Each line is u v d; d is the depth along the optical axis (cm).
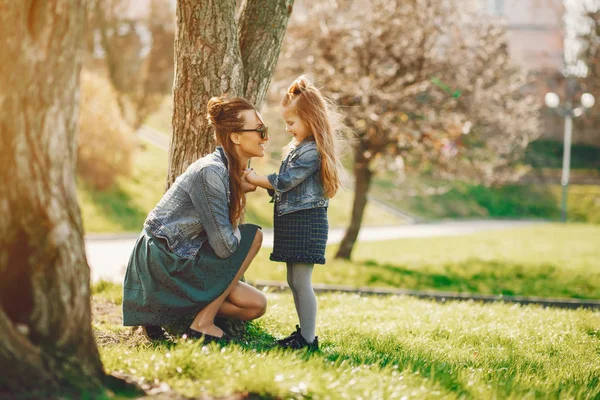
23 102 277
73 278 295
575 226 3259
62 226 290
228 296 444
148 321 411
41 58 278
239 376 317
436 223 3325
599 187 4134
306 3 1434
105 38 3259
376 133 1391
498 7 4684
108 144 2411
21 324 284
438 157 1457
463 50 1437
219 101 431
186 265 404
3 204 279
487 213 3775
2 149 277
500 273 1436
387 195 3591
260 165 2356
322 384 309
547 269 1503
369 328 600
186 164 488
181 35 482
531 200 3953
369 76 1349
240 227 434
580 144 4600
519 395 344
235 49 486
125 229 2138
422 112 1377
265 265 1424
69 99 289
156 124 3875
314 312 441
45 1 276
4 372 268
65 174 291
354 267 1431
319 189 432
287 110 438
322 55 1389
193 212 409
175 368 324
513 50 1717
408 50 1359
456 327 625
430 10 1379
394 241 2277
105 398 279
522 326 655
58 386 280
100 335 494
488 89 1438
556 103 2819
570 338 602
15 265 284
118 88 3250
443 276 1370
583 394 384
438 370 386
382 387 320
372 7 1366
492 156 1557
